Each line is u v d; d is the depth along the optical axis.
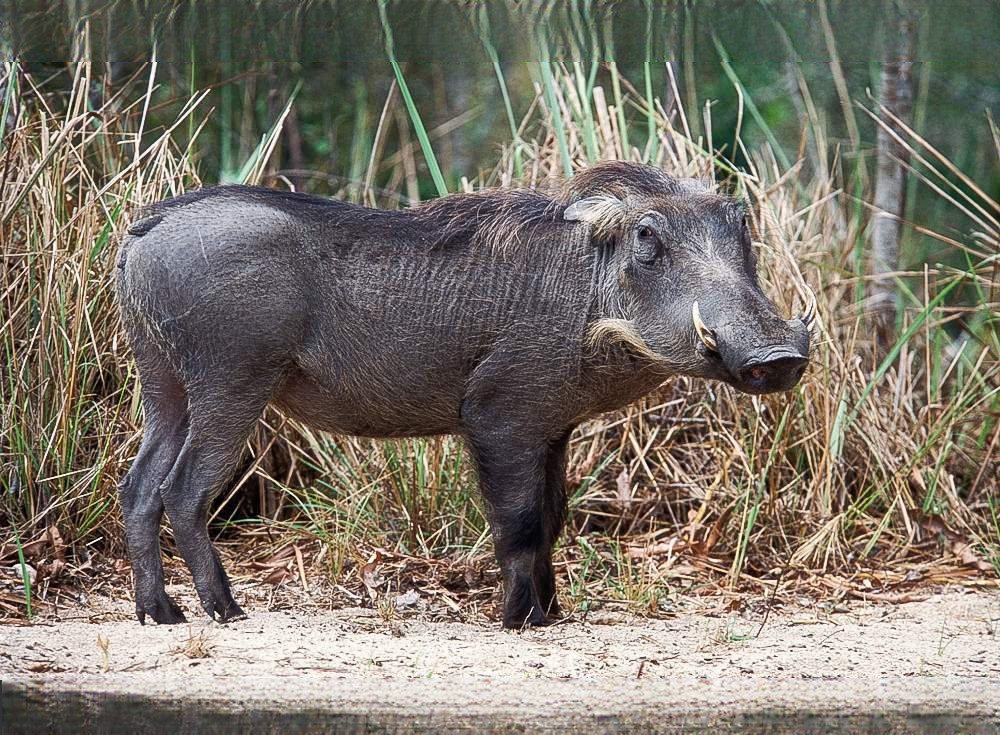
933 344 24.73
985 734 11.89
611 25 27.17
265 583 18.61
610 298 15.88
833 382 21.81
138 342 16.00
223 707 12.06
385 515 20.50
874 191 29.72
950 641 15.74
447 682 13.11
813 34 28.23
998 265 23.42
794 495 20.70
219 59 28.20
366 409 16.47
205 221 15.69
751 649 15.13
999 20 28.27
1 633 14.83
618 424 21.47
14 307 19.83
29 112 21.92
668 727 11.84
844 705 12.78
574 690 12.98
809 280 22.69
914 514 21.39
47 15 24.22
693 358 15.02
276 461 21.83
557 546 20.06
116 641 14.59
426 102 34.66
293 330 15.83
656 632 16.06
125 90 22.80
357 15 28.70
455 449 20.22
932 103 36.34
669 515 21.62
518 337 16.03
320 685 12.87
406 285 16.09
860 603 18.25
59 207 20.02
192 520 15.84
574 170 22.88
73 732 11.24
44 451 18.98
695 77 31.25
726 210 15.54
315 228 16.11
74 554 18.61
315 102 33.59
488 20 27.56
